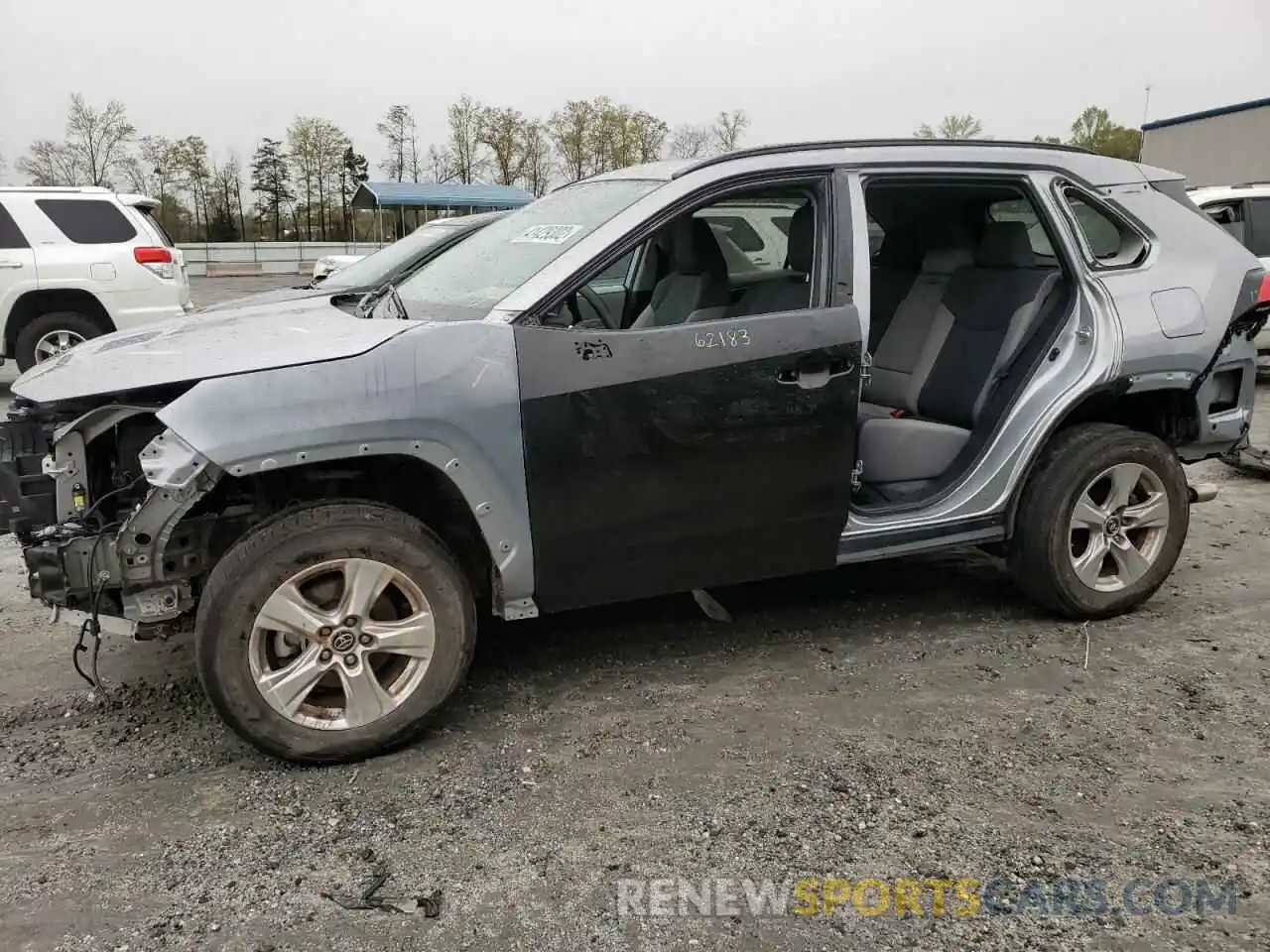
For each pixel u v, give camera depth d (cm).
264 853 276
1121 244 423
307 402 298
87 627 329
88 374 313
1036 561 414
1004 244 443
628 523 343
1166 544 431
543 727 345
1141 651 401
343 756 319
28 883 264
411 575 319
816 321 358
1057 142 436
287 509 312
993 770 314
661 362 337
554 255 349
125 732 344
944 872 266
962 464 414
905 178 385
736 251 401
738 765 318
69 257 1027
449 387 312
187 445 289
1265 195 1026
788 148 372
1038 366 409
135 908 254
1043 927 245
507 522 328
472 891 260
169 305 1080
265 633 308
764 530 365
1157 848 274
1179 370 415
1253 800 296
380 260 800
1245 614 438
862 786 305
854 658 396
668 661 396
